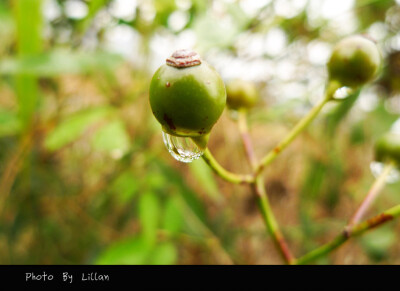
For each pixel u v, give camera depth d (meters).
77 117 0.11
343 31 0.16
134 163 0.12
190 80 0.06
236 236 0.16
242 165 0.16
